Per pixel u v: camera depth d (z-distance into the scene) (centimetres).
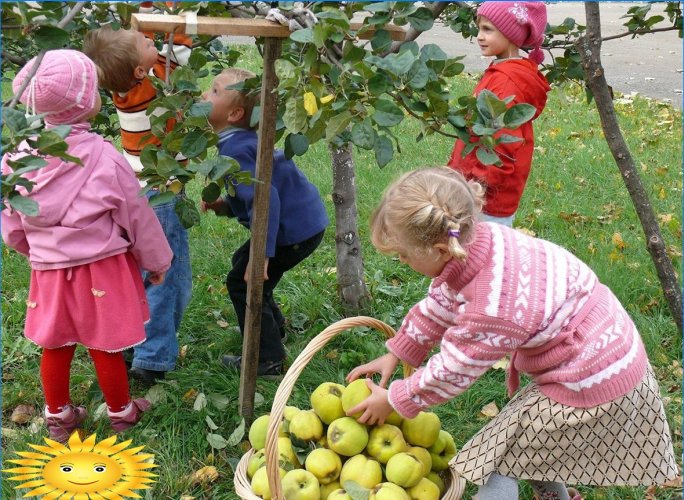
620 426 217
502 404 328
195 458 294
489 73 342
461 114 254
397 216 209
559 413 217
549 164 643
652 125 776
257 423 263
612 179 610
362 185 576
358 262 398
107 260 284
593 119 801
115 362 298
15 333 386
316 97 235
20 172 187
